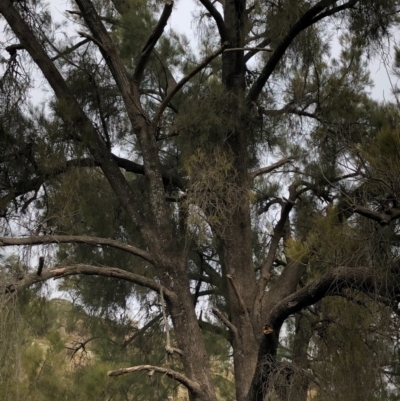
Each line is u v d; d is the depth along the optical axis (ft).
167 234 28.40
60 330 32.01
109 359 34.30
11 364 23.12
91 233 33.65
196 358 26.91
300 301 22.15
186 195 25.26
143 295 36.22
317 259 21.25
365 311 22.06
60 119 28.43
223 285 35.60
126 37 34.58
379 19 27.14
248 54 31.60
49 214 27.89
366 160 19.45
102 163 29.12
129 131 34.47
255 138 29.91
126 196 28.94
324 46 30.99
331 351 22.61
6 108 29.19
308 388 23.86
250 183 29.81
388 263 19.45
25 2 31.19
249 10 29.09
